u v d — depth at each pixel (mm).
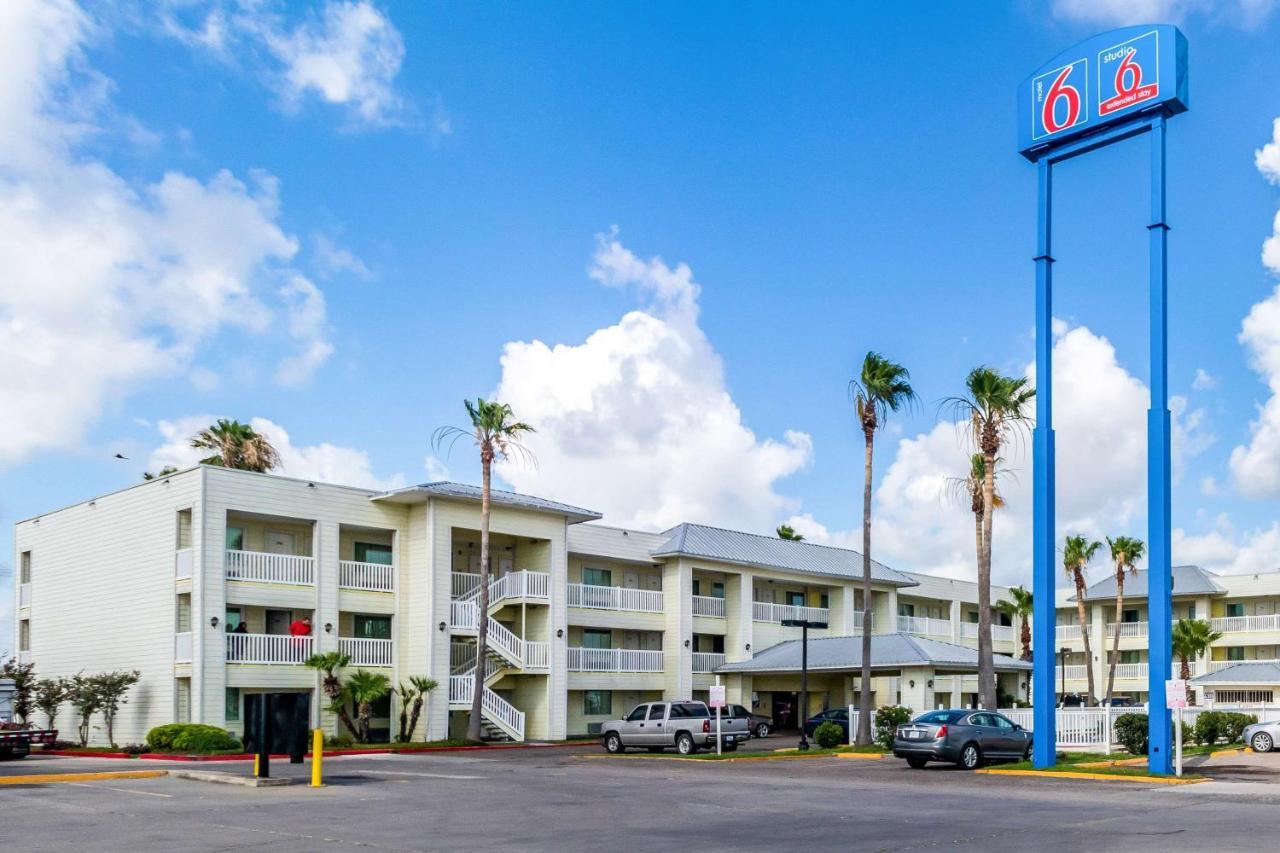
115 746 40125
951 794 23109
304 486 42406
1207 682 61281
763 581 60719
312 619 42219
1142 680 72812
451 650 46406
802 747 39344
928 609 72562
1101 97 28000
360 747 39219
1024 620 75375
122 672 41656
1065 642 77812
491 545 49750
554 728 47594
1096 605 76062
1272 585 70000
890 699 51688
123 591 42531
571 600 50938
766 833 16750
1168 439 26594
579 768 31594
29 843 15602
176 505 40500
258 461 56594
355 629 44312
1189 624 66875
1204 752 35188
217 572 39375
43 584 47000
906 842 15625
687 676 54781
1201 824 17422
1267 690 62312
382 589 44500
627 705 54188
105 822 18172
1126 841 15445
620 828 17438
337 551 43125
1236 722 40594
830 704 59812
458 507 45656
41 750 39719
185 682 39750
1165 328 26781
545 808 20469
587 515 49594
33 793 23469
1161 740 26562
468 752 40062
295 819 18609
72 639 44781
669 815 19328
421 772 29734
